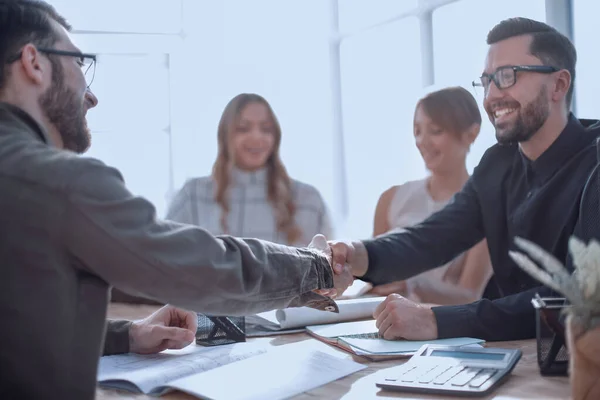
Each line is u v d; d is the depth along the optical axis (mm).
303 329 1539
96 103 1210
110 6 3867
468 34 3057
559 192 1603
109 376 1118
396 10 3512
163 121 3963
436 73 3260
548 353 1070
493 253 1830
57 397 864
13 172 875
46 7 1104
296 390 1022
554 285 806
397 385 1006
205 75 3975
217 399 977
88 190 869
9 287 852
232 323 1406
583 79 2465
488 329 1368
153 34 3939
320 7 3953
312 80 4004
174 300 958
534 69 1644
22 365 854
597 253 783
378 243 1812
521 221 1676
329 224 2910
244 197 2855
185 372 1153
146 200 935
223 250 1012
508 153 1838
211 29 3984
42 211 855
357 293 2078
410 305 1397
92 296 904
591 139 1628
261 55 4027
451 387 977
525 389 997
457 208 1926
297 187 2916
